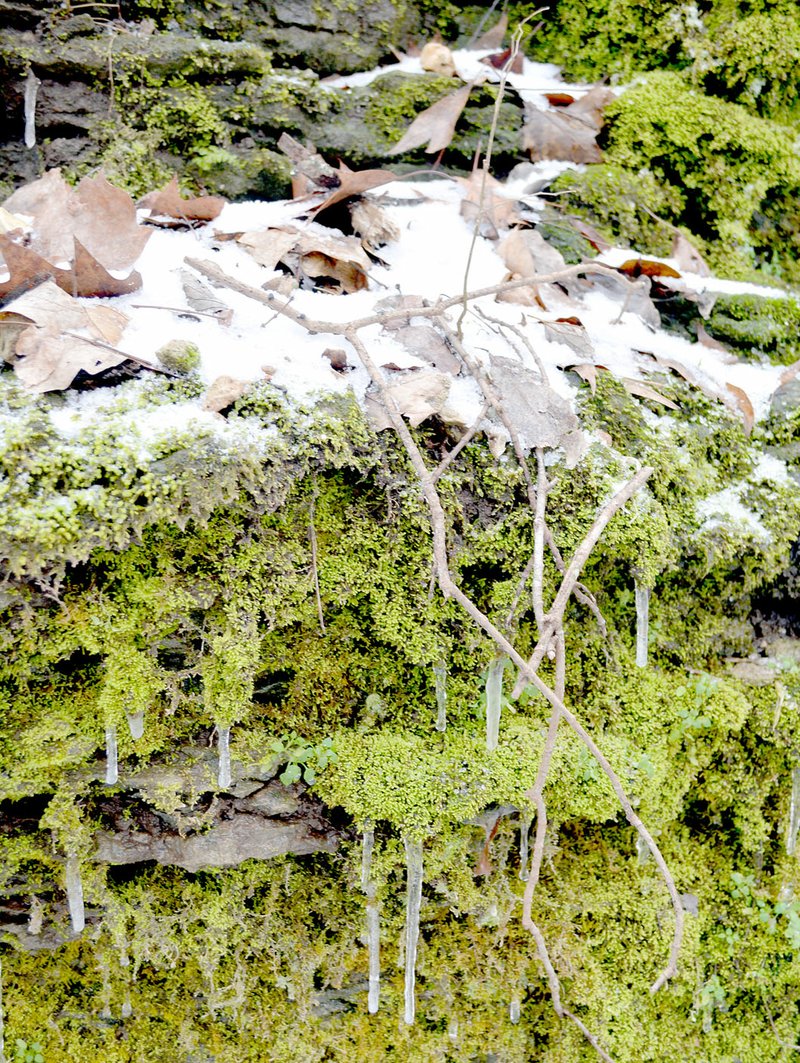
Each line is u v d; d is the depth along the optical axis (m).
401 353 1.71
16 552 1.55
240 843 1.67
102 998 1.70
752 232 1.99
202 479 1.59
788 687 1.79
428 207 1.93
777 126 1.99
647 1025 1.77
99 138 1.86
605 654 1.74
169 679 1.65
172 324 1.67
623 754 1.72
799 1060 1.82
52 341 1.61
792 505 1.76
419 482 1.66
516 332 1.73
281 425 1.63
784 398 1.83
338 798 1.67
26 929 1.67
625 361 1.81
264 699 1.69
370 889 1.69
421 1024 1.74
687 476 1.74
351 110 1.95
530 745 1.70
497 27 2.03
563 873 1.74
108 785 1.66
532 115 1.98
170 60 1.87
